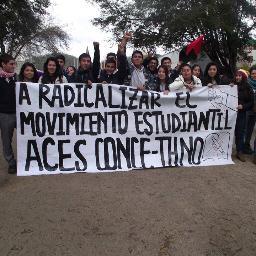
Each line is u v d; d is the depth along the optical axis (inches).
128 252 151.2
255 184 227.5
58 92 241.1
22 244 155.3
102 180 228.4
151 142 257.3
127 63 261.1
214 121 268.1
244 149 298.0
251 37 862.5
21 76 246.1
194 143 264.8
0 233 163.5
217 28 786.8
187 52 303.0
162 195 205.9
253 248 156.6
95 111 247.4
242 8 805.9
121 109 251.6
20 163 237.5
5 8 854.5
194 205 194.2
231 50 876.6
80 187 215.8
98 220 176.1
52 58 246.7
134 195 205.0
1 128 233.8
